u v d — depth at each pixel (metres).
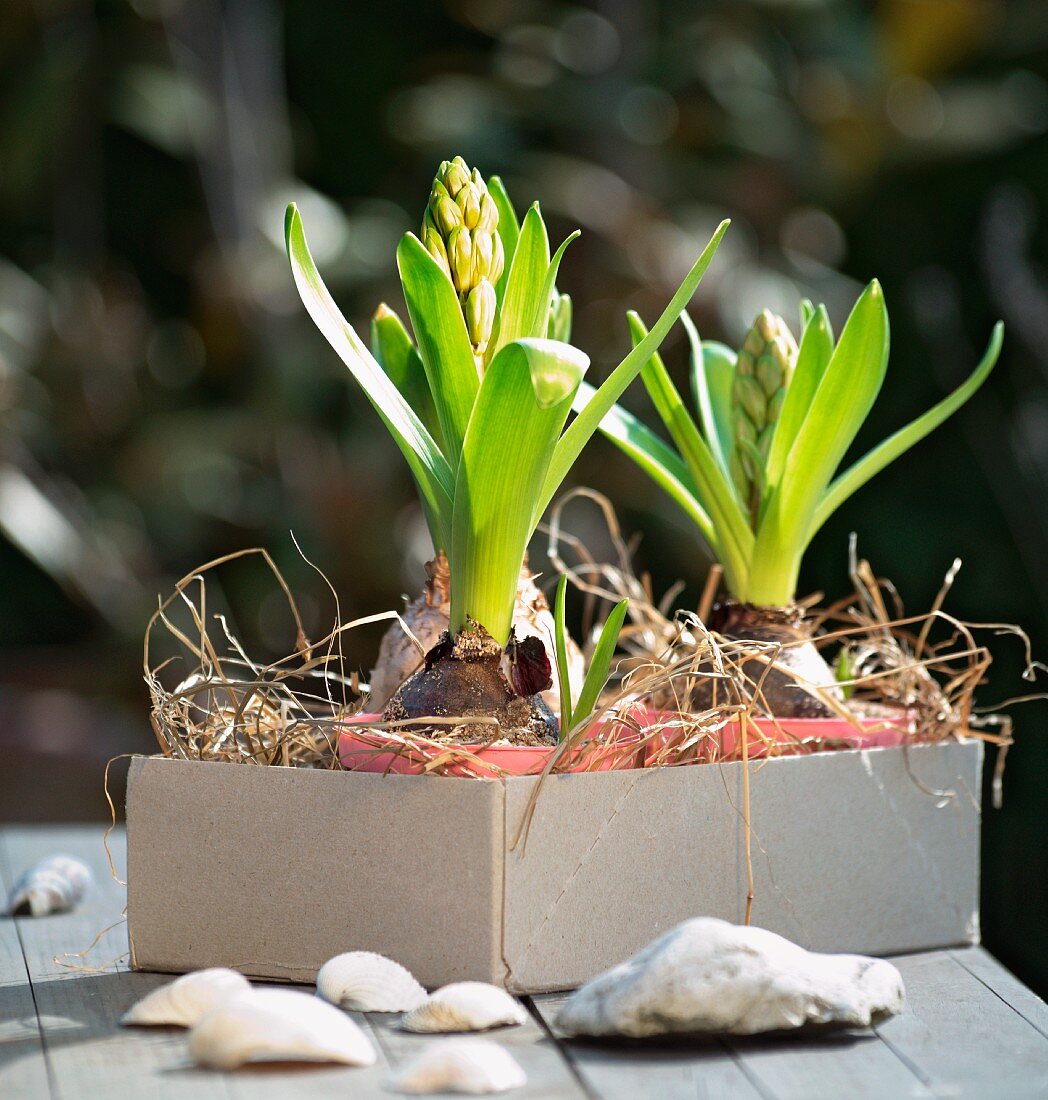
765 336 0.92
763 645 0.86
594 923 0.80
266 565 2.76
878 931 0.86
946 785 0.88
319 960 0.81
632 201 2.80
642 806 0.81
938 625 2.48
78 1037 0.77
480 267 0.85
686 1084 0.73
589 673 0.81
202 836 0.82
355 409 2.74
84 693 2.74
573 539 0.99
